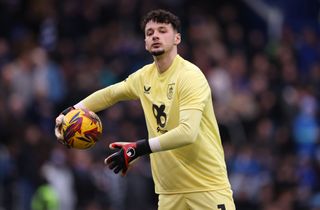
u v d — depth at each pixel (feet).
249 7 224.53
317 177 173.78
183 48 195.00
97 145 157.69
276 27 223.51
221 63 194.18
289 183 165.17
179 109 85.66
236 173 167.53
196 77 84.84
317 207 164.55
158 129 87.71
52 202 146.30
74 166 151.43
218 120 174.60
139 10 203.62
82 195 150.41
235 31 208.74
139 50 192.13
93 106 92.53
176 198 88.38
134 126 163.94
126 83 91.09
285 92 190.49
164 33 86.07
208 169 87.40
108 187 153.58
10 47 184.75
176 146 82.64
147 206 154.51
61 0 199.41
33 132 152.05
